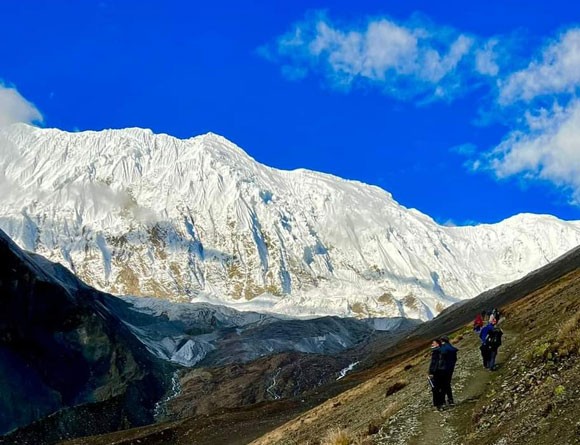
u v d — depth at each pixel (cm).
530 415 1689
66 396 14988
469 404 2211
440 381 2280
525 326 3631
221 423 8269
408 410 2423
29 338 15338
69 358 16350
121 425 15075
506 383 2116
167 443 7850
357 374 11450
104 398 15912
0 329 14475
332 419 4028
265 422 7800
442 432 2014
